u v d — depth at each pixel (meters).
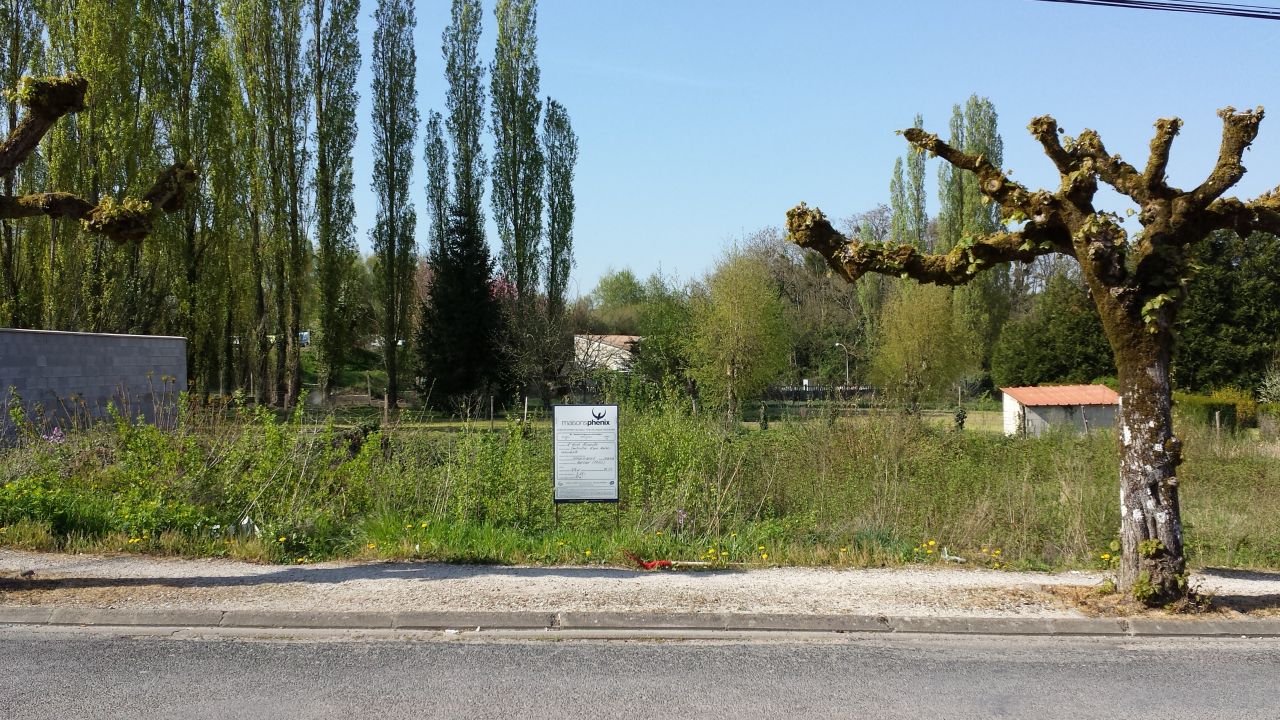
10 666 6.77
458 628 8.02
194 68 40.12
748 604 8.54
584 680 6.67
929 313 42.84
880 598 8.84
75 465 12.62
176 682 6.47
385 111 48.84
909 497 12.69
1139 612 8.43
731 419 15.69
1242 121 8.32
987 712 6.12
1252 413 32.47
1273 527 13.05
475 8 50.03
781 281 63.97
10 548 10.24
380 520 11.34
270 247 45.81
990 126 53.19
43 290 32.59
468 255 48.16
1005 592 9.12
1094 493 12.88
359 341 62.22
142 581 8.95
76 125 32.94
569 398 43.94
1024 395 31.20
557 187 50.59
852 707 6.19
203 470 11.77
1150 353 8.62
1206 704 6.31
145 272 37.44
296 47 45.53
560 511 12.41
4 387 18.81
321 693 6.30
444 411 46.53
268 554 10.25
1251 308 38.12
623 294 89.94
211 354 41.84
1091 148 8.88
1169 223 8.46
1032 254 9.09
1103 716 6.07
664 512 11.82
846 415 16.55
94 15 32.81
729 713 6.04
